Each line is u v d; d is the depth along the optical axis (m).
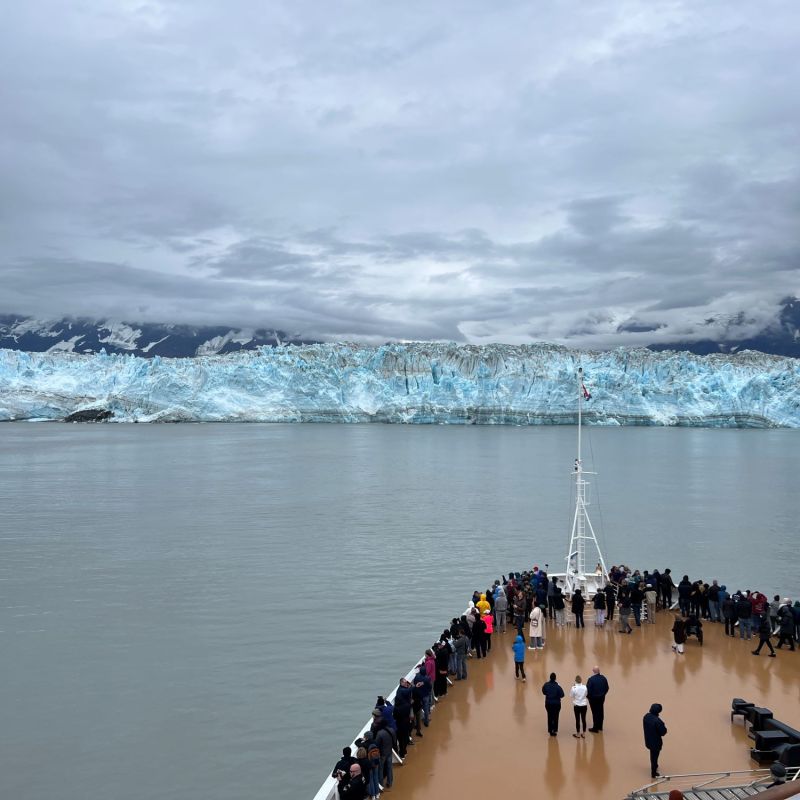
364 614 42.62
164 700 31.55
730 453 170.50
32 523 73.62
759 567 56.19
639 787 18.22
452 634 25.30
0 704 31.41
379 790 17.73
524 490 100.69
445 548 61.03
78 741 28.33
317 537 65.75
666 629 30.25
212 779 25.62
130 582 50.16
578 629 30.23
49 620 42.12
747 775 18.41
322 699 31.42
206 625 40.94
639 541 65.69
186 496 94.12
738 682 24.62
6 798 24.73
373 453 164.00
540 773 18.94
